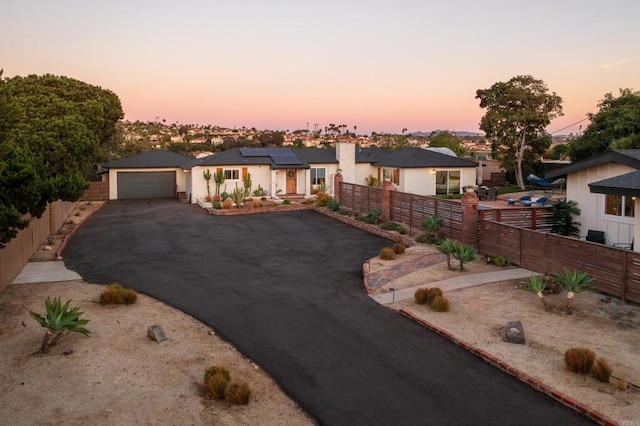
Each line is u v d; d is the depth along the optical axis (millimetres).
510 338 9312
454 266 15227
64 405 7348
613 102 34219
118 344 9711
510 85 39844
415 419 6945
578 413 6992
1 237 10992
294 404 7484
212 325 10875
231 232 23281
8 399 7516
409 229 21625
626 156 15320
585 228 17359
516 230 14750
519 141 40875
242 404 7441
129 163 39188
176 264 16844
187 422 6945
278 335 10242
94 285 14172
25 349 9406
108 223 26531
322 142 126875
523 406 7223
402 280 14039
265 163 37125
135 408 7285
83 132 25172
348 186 28656
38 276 15117
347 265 16484
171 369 8625
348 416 7070
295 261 17172
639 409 6879
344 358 9039
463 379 8102
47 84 29453
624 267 11312
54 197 12406
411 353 9180
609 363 8289
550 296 11938
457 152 62312
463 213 16922
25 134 22812
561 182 32750
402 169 36531
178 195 38625
